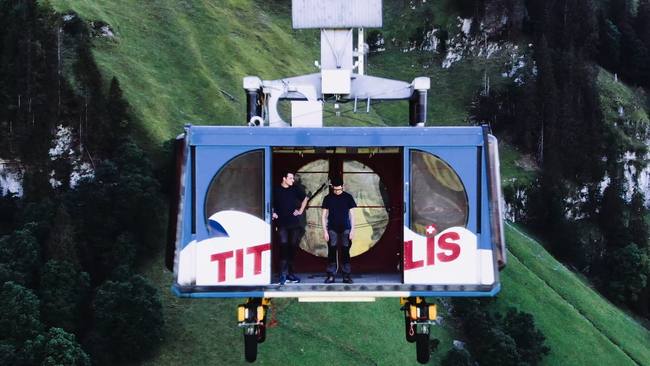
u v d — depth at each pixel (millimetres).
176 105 103750
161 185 84562
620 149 135750
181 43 117938
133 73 104500
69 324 65312
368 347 67875
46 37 89188
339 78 17516
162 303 68250
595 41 153375
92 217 75625
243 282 14008
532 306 87188
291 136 13992
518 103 133125
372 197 16594
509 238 105938
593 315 92375
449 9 153625
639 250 110938
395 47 152875
